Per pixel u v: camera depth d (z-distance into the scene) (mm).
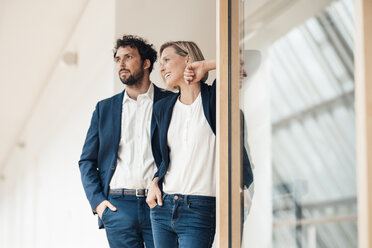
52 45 6938
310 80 2082
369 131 1707
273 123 2355
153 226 3055
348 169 1845
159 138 3291
